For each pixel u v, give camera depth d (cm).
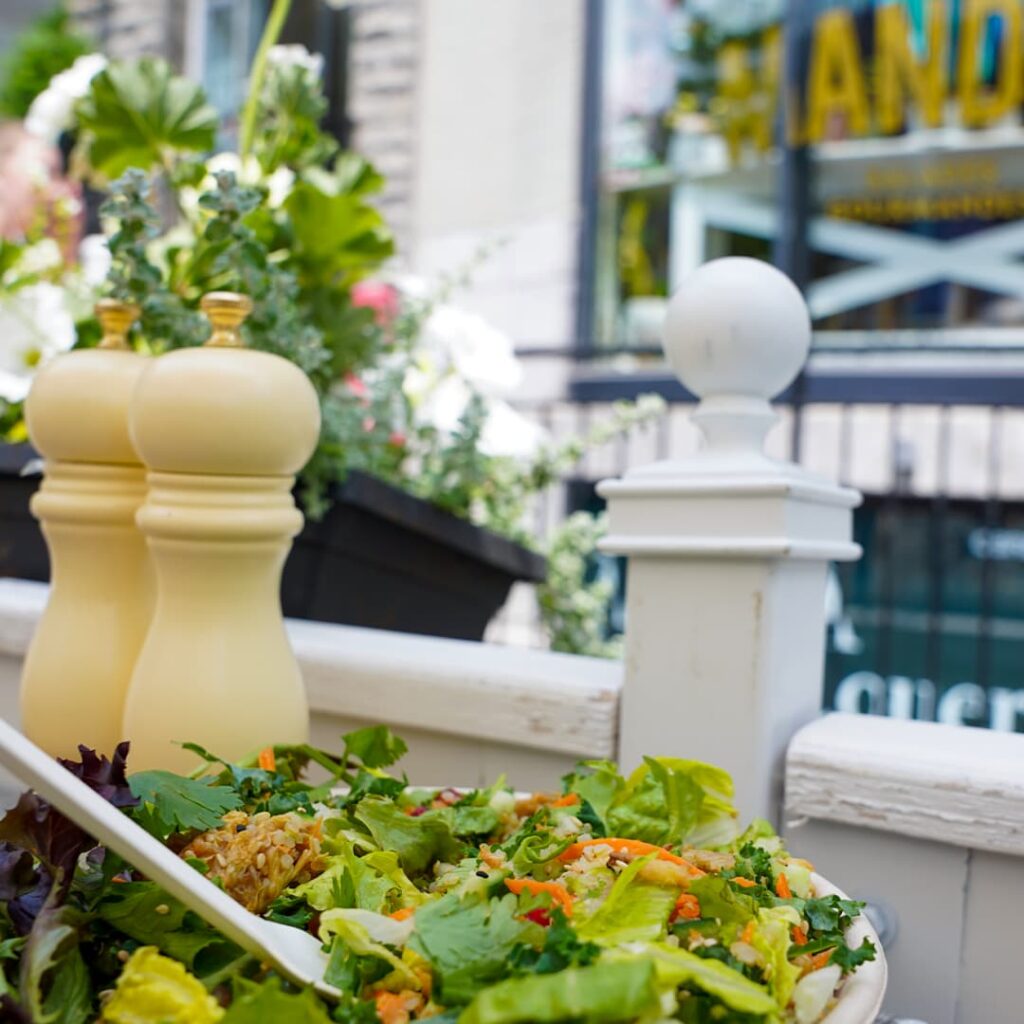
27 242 163
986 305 377
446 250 403
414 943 42
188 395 70
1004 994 75
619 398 371
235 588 75
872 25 369
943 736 83
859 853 80
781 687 86
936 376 344
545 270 393
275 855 51
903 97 372
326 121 312
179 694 73
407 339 152
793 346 85
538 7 390
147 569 85
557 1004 37
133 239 97
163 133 131
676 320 87
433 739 99
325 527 120
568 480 366
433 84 401
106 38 398
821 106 375
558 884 48
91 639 83
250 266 104
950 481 340
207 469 72
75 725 83
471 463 140
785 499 82
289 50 145
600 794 63
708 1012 41
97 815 43
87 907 48
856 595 350
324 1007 41
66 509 82
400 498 124
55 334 148
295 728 78
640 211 395
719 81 391
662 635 87
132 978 41
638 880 48
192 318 103
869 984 46
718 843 61
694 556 85
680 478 85
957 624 337
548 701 92
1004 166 368
